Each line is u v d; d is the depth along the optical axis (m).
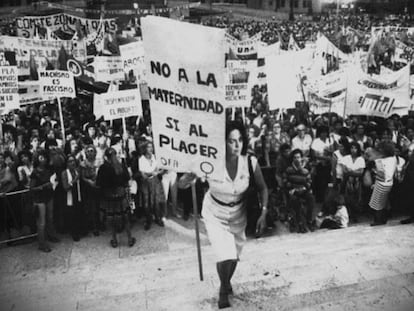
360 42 22.95
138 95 8.88
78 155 8.32
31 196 7.22
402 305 4.24
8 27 22.66
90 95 13.51
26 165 7.73
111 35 16.61
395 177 7.40
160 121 4.61
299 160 7.12
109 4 26.50
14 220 7.54
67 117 11.95
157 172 7.68
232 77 10.27
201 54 4.18
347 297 4.46
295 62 9.31
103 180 6.87
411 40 14.67
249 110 12.33
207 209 4.66
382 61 14.73
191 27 4.16
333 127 9.84
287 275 5.05
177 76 4.36
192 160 4.53
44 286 5.45
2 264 6.43
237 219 4.63
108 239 7.34
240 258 5.71
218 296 4.67
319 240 6.35
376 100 9.09
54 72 8.85
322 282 4.82
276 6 40.34
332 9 40.62
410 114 10.40
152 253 6.49
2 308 4.84
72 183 7.27
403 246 5.80
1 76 7.99
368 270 5.06
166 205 7.93
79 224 7.41
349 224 7.41
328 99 9.99
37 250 6.97
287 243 6.39
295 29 31.81
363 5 39.22
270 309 4.33
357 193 7.63
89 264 6.26
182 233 7.35
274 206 7.73
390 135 8.99
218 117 4.27
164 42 4.30
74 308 4.68
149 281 5.22
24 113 12.01
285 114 12.18
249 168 4.50
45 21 18.84
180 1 27.30
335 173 7.71
